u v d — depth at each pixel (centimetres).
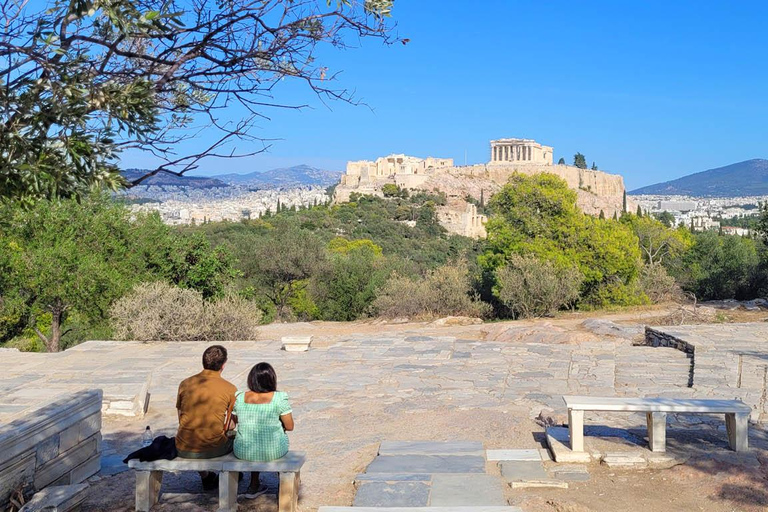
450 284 2770
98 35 384
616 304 3250
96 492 633
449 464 692
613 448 710
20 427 555
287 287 3869
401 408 991
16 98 363
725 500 578
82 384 1120
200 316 1761
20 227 2078
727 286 3503
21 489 548
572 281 2781
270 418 577
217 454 584
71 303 2081
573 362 1334
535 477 650
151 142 406
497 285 2908
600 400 716
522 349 1499
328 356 1461
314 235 3841
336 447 796
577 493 609
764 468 639
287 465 566
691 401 716
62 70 366
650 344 1697
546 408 975
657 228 4572
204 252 2606
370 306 2934
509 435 815
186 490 639
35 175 367
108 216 2270
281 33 409
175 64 393
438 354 1457
